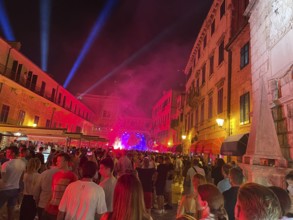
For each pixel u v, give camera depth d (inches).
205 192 110.8
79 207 149.6
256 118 368.8
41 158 371.6
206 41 992.9
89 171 161.6
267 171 297.6
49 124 1396.4
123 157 331.0
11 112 972.6
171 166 440.5
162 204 394.9
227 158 612.1
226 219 106.0
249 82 520.7
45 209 185.0
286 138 294.2
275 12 337.7
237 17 693.3
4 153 406.6
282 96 310.0
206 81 934.4
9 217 260.2
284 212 105.1
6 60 927.0
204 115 936.3
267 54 360.8
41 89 1253.7
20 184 318.7
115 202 107.3
